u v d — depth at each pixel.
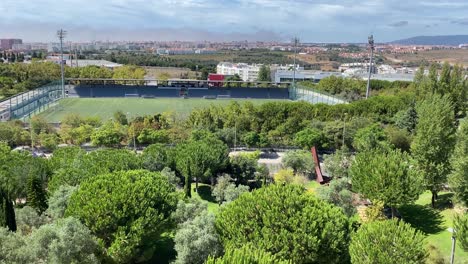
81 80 190.38
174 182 62.56
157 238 42.91
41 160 62.53
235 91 198.50
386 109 108.12
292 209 36.84
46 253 32.03
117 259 38.59
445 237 48.69
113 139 94.88
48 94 166.12
